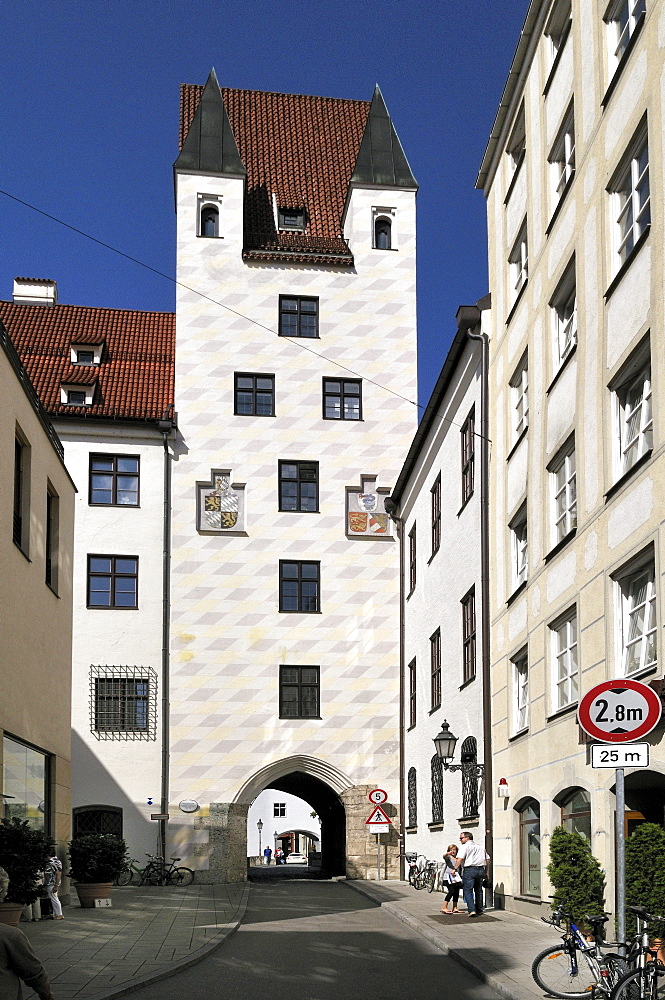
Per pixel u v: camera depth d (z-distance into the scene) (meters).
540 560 20.20
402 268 38.41
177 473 35.97
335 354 37.50
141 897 27.25
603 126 17.58
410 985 13.19
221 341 37.06
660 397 14.45
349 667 35.53
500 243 24.70
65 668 23.59
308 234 39.94
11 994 6.25
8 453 18.52
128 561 35.31
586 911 15.22
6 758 18.39
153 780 33.94
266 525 36.00
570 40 19.77
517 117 23.75
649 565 15.15
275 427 36.69
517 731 21.92
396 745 35.28
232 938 18.28
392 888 30.06
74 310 41.38
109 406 36.53
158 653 34.75
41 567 21.17
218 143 38.53
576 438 18.09
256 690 34.94
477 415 25.89
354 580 36.06
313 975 14.01
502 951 15.63
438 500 30.56
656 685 13.45
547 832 19.11
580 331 18.23
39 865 17.17
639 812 15.51
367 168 39.12
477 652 25.17
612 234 17.12
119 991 12.28
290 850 75.44
